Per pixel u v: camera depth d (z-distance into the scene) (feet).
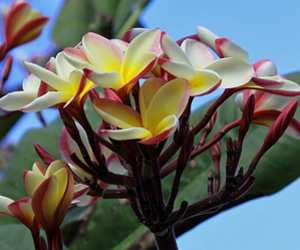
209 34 2.74
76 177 2.89
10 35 4.12
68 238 3.89
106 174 2.79
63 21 5.50
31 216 2.79
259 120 2.97
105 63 2.68
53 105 2.75
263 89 2.74
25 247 3.52
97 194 2.87
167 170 2.86
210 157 3.82
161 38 2.62
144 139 2.59
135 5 5.05
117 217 3.87
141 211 2.84
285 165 3.62
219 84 2.61
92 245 3.86
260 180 3.62
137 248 3.81
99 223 3.89
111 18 5.31
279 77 2.79
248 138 3.77
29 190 2.74
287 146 3.63
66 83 2.69
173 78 2.71
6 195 4.18
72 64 2.63
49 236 2.75
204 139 3.02
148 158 2.74
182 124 2.75
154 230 2.81
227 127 2.94
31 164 4.25
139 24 5.38
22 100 2.77
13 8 4.11
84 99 2.75
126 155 2.71
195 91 2.63
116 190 2.88
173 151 2.77
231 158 2.83
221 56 2.73
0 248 3.51
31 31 4.18
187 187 3.79
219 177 3.04
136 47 2.67
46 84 2.71
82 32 5.44
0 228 3.59
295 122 2.96
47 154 2.95
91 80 2.61
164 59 2.61
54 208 2.73
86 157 2.77
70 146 3.05
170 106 2.61
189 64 2.64
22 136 4.39
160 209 2.76
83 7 5.54
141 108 2.62
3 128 4.41
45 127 4.41
